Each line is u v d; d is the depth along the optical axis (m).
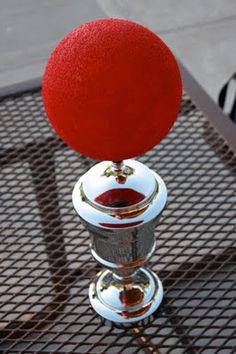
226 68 2.11
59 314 0.86
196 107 1.15
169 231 0.95
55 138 1.13
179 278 0.88
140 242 0.77
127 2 2.40
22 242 0.96
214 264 0.90
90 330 0.84
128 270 0.81
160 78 0.64
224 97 1.38
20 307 0.87
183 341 0.82
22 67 2.15
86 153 0.69
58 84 0.64
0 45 2.25
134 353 0.81
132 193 0.73
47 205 1.02
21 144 1.12
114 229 0.74
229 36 2.24
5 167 1.09
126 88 0.62
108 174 0.74
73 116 0.64
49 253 0.94
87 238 0.96
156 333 0.83
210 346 0.81
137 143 0.66
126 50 0.62
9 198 1.03
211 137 1.09
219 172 1.03
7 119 1.17
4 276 0.91
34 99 1.20
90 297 0.86
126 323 0.83
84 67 0.62
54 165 1.08
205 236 0.94
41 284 0.90
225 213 0.96
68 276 0.90
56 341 0.83
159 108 0.65
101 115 0.63
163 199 0.75
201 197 0.99
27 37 2.28
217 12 2.35
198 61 2.15
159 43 0.66
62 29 2.30
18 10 2.39
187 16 2.34
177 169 1.05
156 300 0.85
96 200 0.74
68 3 2.40
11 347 0.83
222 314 0.84
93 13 2.36
